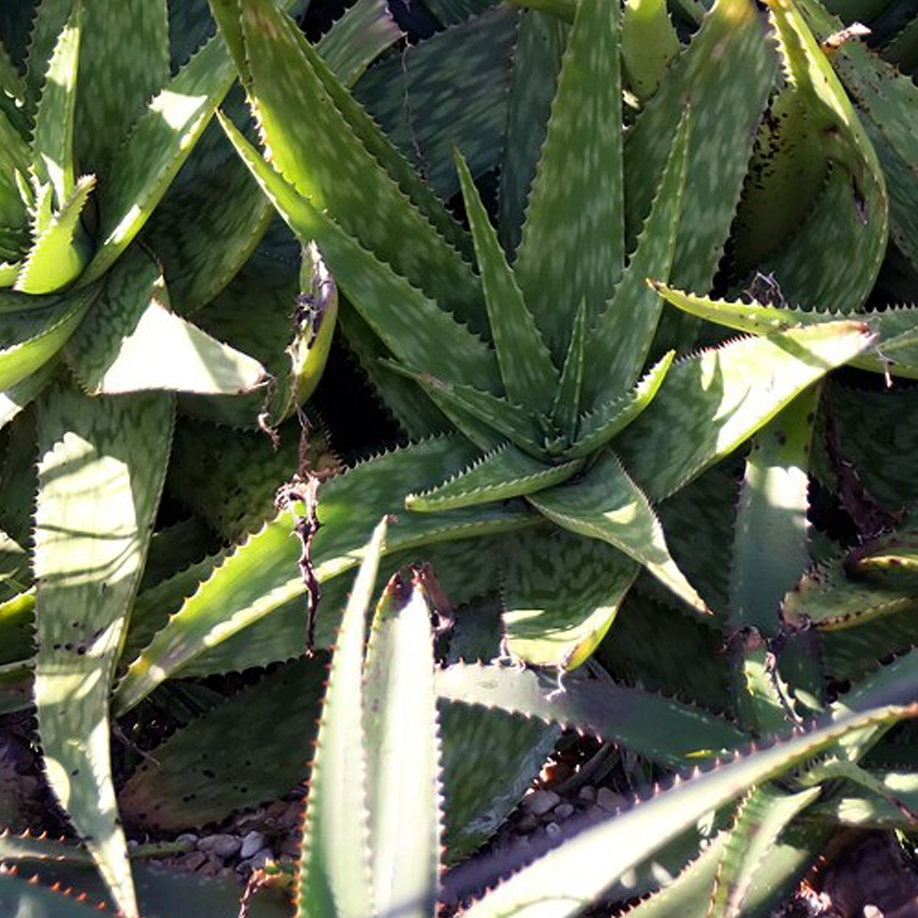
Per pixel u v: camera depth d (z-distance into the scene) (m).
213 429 1.47
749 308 1.22
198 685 1.47
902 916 1.22
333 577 1.33
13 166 1.47
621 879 1.24
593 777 1.38
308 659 1.40
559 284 1.44
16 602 1.35
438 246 1.42
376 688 1.04
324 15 1.86
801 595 1.25
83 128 1.50
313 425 1.45
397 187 1.39
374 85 1.63
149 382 1.32
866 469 1.43
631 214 1.46
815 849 1.21
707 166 1.42
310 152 1.36
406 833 1.01
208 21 1.70
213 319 1.49
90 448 1.41
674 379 1.34
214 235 1.46
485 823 1.29
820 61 1.29
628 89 1.54
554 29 1.56
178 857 1.34
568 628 1.26
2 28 1.74
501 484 1.27
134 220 1.39
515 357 1.39
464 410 1.36
